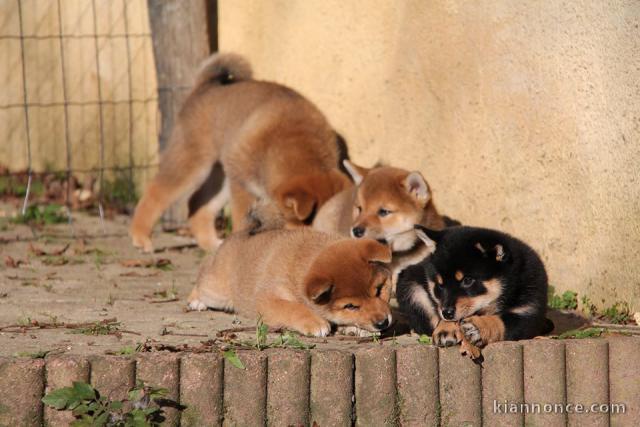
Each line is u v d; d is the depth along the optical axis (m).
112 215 21.66
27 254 16.88
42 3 24.61
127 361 9.13
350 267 10.88
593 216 12.28
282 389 9.44
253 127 16.92
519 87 13.52
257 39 19.91
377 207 14.21
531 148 13.35
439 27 15.19
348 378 9.55
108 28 23.20
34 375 8.95
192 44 19.81
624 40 11.70
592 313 12.22
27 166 25.39
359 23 17.14
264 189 16.55
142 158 22.75
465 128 14.71
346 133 17.66
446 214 15.23
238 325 11.40
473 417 9.82
